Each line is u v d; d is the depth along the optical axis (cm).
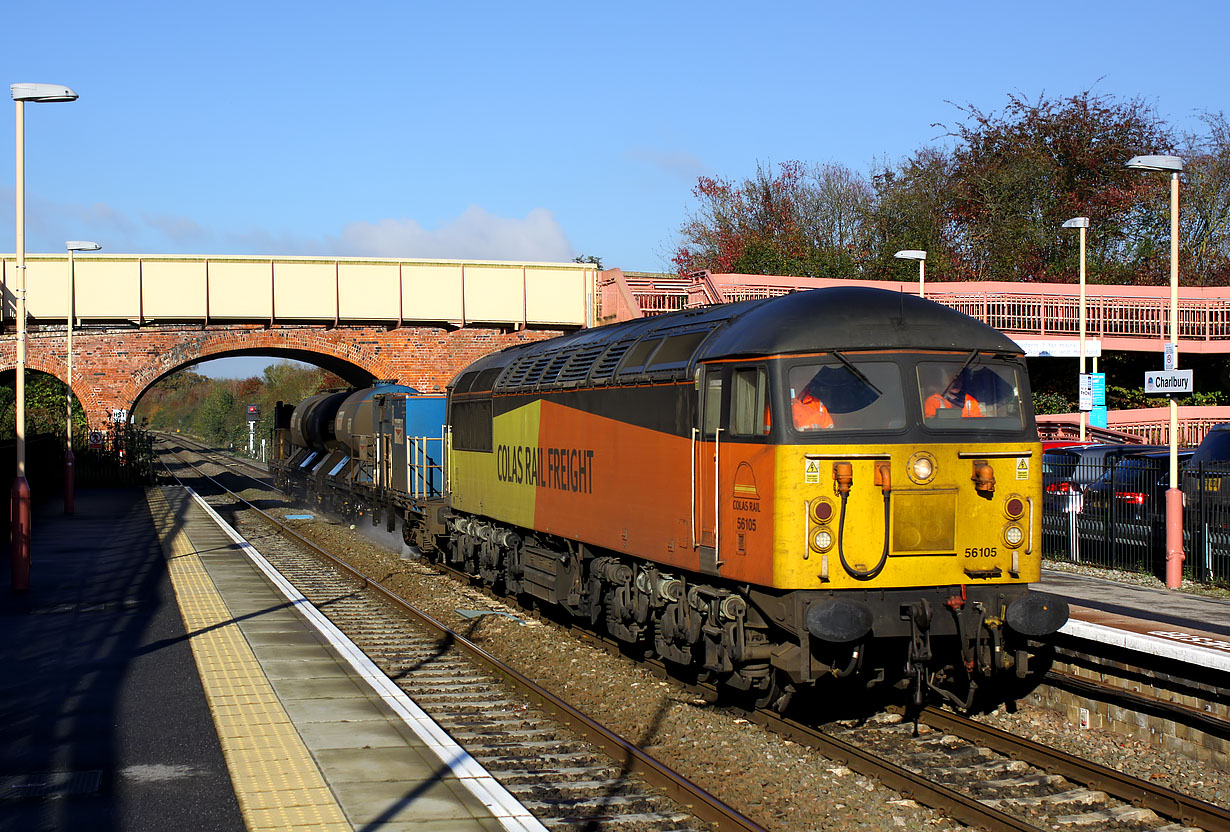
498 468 1742
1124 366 3659
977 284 3278
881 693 1172
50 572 1934
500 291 3328
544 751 950
